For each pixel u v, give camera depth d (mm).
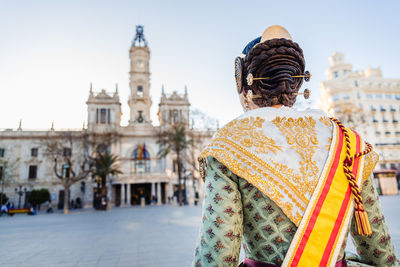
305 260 674
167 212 22391
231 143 771
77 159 44469
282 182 719
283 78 870
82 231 11844
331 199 722
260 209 729
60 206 44344
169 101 51000
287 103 904
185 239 8320
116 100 48625
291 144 776
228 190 728
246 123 815
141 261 5824
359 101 56312
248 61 952
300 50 940
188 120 50469
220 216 694
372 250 812
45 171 45125
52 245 8422
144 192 47719
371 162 829
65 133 38656
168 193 44938
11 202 41875
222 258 657
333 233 697
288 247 700
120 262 5820
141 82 53156
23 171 44719
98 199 36375
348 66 61844
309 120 847
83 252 7078
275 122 812
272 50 889
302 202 713
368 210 794
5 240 9805
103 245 7992
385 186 30297
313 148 784
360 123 53344
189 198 41000
